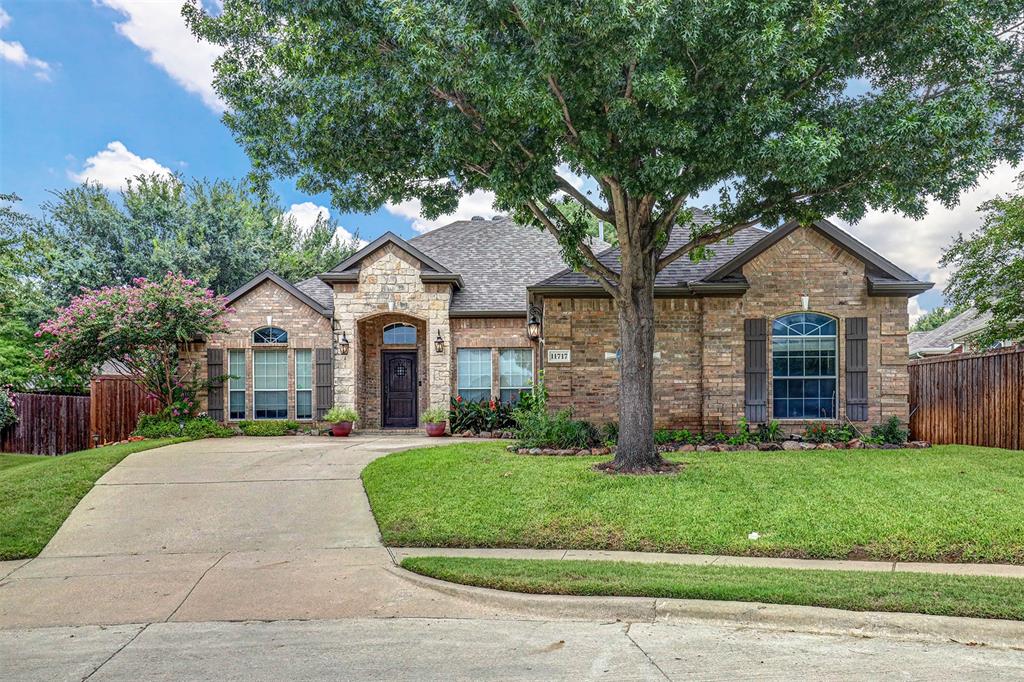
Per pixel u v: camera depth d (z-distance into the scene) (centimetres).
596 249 1934
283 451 1341
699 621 516
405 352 1891
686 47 784
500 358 1794
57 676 428
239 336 1781
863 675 413
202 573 659
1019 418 1176
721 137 820
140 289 1677
